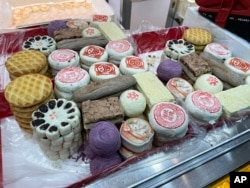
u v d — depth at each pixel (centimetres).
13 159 63
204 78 75
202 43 92
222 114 68
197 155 57
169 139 61
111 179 52
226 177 56
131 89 70
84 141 65
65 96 69
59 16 116
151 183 52
